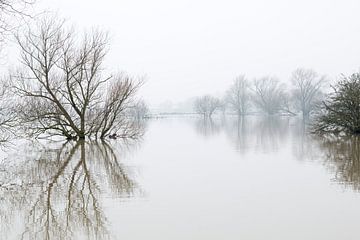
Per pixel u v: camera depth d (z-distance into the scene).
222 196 11.48
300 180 13.60
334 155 20.02
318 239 7.74
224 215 9.53
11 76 27.30
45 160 20.12
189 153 21.89
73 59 28.17
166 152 22.58
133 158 20.20
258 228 8.48
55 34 27.20
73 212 10.09
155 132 41.75
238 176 14.53
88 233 8.42
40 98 28.41
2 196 11.96
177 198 11.32
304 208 10.02
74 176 15.27
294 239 7.76
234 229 8.45
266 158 19.22
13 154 22.95
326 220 8.95
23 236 8.32
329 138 30.20
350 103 31.59
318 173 14.88
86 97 29.62
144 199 11.27
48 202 11.18
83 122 29.98
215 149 23.66
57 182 14.10
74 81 28.86
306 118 84.44
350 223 8.70
